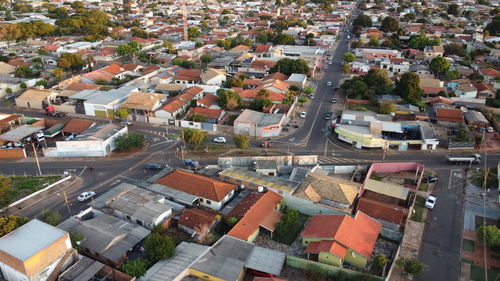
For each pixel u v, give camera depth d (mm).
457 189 92625
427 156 108500
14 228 68500
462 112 129625
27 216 81938
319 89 167125
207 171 97375
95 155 109438
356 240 69125
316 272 65562
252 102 139875
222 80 168875
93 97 142125
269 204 82500
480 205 86250
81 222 74500
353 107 145375
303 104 148875
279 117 126312
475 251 72500
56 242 63188
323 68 198000
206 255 67250
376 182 91750
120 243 69875
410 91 141125
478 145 113750
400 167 101188
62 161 106688
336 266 65938
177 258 66812
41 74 184375
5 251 60875
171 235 76500
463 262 69688
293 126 128125
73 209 84625
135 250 71625
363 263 66938
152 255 65938
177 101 139125
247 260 66562
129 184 89688
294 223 80625
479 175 97562
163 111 132000
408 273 66375
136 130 126062
